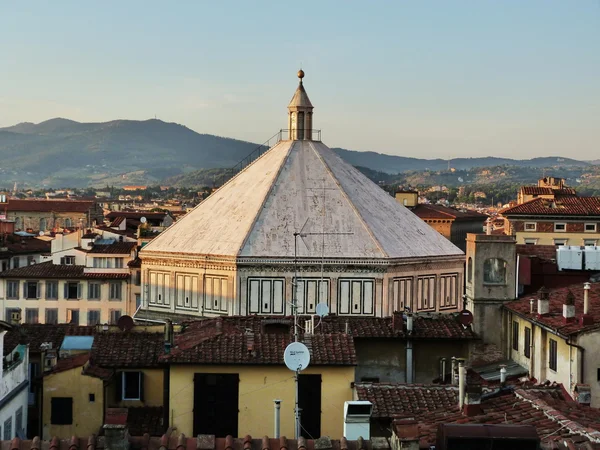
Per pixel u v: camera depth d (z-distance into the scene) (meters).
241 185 110.25
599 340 50.50
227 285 99.75
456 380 53.81
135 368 55.41
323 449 31.00
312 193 106.25
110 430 30.56
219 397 49.03
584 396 45.66
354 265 99.00
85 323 143.00
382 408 47.19
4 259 161.25
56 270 144.25
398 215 108.25
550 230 171.00
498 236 61.44
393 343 61.22
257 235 101.38
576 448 31.23
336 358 49.22
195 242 104.31
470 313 61.50
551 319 54.19
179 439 31.77
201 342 50.34
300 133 113.88
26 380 59.03
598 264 69.06
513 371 57.84
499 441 30.39
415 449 29.75
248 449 31.17
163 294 105.25
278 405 42.47
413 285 101.94
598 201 174.38
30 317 143.00
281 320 67.06
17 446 31.14
